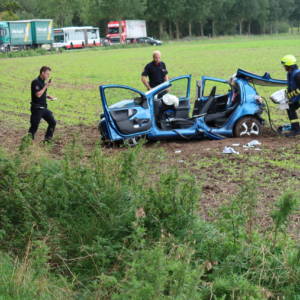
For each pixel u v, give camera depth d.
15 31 81.06
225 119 14.46
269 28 156.00
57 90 28.33
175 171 7.45
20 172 7.69
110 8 109.12
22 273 5.66
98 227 6.85
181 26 137.62
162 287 5.07
